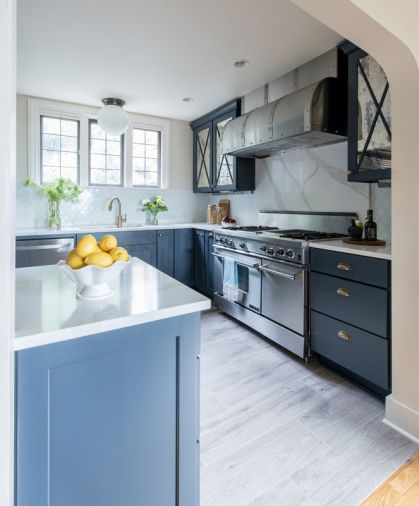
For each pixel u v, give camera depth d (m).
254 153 3.51
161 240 4.09
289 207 3.41
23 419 0.81
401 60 1.55
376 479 1.45
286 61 2.76
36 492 0.84
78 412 0.89
